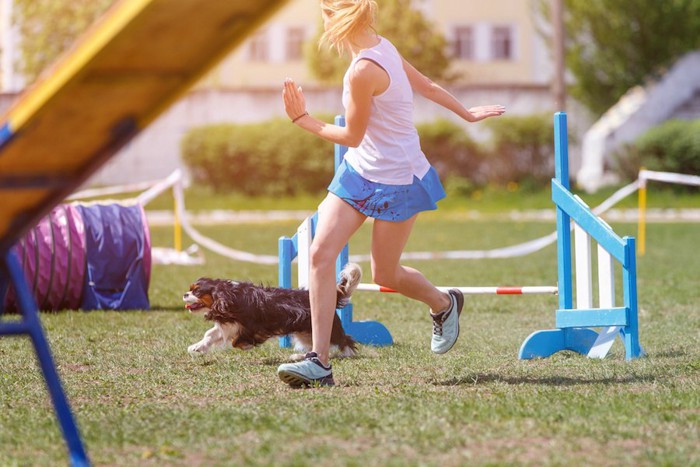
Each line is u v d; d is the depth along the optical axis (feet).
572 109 149.38
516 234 89.45
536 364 27.94
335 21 23.34
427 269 60.80
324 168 128.98
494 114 25.76
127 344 32.27
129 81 14.15
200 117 135.95
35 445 18.20
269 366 27.78
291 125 129.18
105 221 43.93
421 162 23.90
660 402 21.54
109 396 23.30
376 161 23.44
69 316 39.99
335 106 135.33
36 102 13.37
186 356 29.71
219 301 29.55
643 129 135.85
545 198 125.49
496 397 22.25
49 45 129.70
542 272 59.16
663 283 52.26
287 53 165.17
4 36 138.10
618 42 144.36
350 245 80.79
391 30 148.15
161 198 126.93
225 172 129.70
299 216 114.32
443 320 25.99
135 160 132.67
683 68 138.10
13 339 32.94
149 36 13.47
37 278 41.63
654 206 119.24
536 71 169.48
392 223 23.79
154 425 19.60
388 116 23.30
